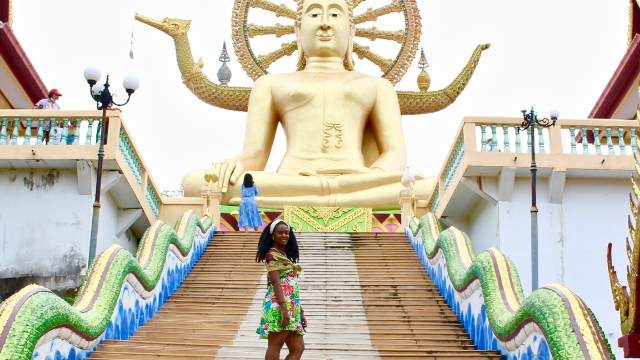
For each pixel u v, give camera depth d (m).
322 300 13.07
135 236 19.77
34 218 16.45
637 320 6.93
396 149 23.83
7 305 7.56
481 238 17.88
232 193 21.41
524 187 16.77
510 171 16.41
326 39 25.45
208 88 25.84
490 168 16.42
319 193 21.62
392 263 15.35
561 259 16.38
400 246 16.56
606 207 16.70
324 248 16.34
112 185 16.69
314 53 25.58
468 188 17.20
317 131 23.89
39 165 16.50
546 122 15.58
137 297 11.46
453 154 18.16
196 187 21.83
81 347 9.06
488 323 10.09
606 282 16.27
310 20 25.69
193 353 9.55
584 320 7.18
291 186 21.52
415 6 26.58
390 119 24.36
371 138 25.30
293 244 7.94
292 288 7.64
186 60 25.62
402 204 19.19
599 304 16.12
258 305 12.80
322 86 24.47
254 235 17.44
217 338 10.77
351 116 24.22
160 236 13.25
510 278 10.11
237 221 20.64
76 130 16.53
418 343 10.77
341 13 25.86
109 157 16.14
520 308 8.41
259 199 21.30
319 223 21.00
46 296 8.05
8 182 16.66
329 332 11.28
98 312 9.66
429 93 25.81
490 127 16.86
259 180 21.53
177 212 20.67
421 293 13.34
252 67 26.56
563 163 16.48
